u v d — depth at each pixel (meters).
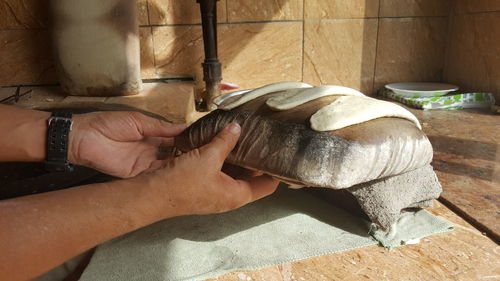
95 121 0.81
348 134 0.68
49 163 0.78
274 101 0.79
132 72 1.80
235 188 0.67
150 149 0.90
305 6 2.11
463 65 2.16
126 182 0.56
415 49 2.28
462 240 0.78
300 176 0.67
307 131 0.69
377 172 0.70
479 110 1.80
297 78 2.23
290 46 2.17
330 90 0.81
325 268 0.71
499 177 1.04
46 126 0.78
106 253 0.75
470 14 2.06
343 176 0.65
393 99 2.10
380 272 0.69
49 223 0.48
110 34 1.71
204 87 2.15
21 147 0.76
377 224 0.79
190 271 0.70
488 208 0.88
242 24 2.09
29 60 2.05
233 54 2.13
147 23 2.03
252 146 0.75
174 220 0.87
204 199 0.62
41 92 1.95
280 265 0.72
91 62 1.75
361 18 2.17
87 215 0.50
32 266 0.46
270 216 0.89
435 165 1.14
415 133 0.74
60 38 1.75
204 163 0.62
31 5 1.97
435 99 1.89
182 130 0.92
